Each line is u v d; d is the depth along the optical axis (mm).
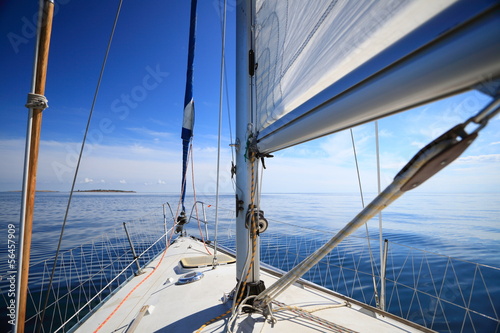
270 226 16391
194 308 2238
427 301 4539
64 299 5328
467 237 12609
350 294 4852
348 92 740
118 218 25078
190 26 4414
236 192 2215
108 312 2354
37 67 1171
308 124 989
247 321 1914
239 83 2182
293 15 1271
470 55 386
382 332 1882
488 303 4398
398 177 681
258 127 1833
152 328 1971
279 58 1445
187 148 4449
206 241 5023
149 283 2990
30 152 1176
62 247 11016
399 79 543
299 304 2328
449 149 513
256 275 2117
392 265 6785
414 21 520
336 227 16234
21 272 1158
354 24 762
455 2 420
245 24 2146
